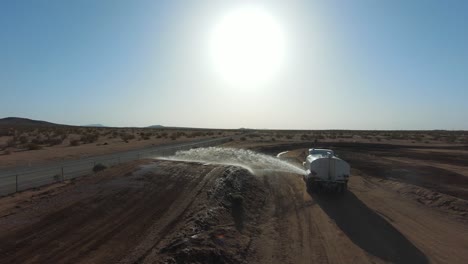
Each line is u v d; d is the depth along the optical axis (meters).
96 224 11.74
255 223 13.65
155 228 11.37
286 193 19.47
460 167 32.81
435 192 19.11
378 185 23.16
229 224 12.52
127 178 18.66
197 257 8.97
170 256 8.89
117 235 10.74
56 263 8.70
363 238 12.27
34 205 13.98
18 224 11.56
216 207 13.71
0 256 9.04
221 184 17.12
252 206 15.95
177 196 15.43
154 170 20.77
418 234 12.95
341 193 20.05
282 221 14.12
